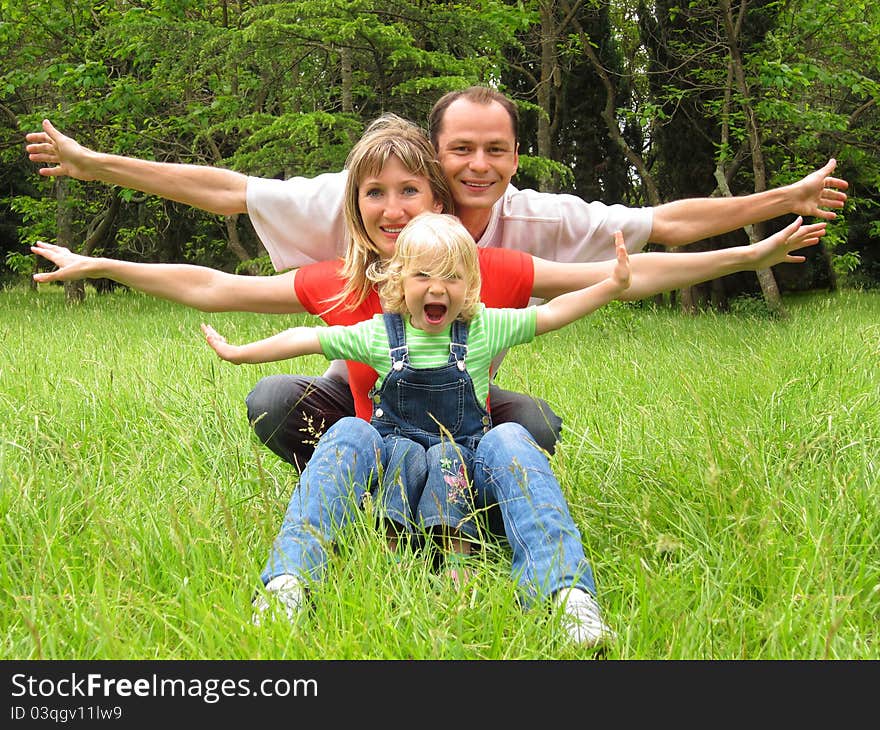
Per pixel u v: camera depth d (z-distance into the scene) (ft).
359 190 10.09
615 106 60.39
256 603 7.52
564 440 12.78
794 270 68.90
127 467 12.12
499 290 10.16
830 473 10.16
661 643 7.28
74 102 56.08
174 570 8.32
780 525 9.11
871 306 44.75
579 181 61.41
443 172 10.50
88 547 8.71
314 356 22.71
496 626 7.11
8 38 54.85
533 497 8.31
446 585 7.83
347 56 42.96
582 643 7.07
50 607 7.56
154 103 53.06
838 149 52.80
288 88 44.98
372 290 10.20
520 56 57.93
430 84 38.99
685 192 55.47
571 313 9.63
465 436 9.57
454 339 9.49
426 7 42.57
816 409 13.74
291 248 11.00
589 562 8.15
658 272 10.36
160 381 17.34
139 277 10.07
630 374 19.44
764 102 45.11
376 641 6.93
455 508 8.84
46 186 65.26
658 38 53.78
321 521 8.34
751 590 8.11
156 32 41.19
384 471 9.13
